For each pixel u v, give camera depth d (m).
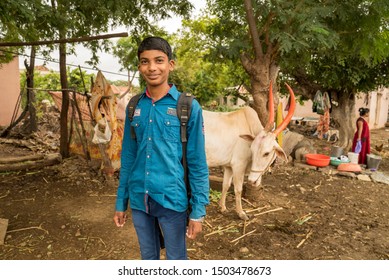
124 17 4.82
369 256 2.96
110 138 4.73
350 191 4.82
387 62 6.77
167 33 5.83
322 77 7.37
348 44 4.84
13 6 2.95
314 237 3.30
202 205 1.66
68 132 6.12
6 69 10.58
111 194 4.43
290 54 4.66
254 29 4.34
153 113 1.64
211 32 5.66
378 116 14.46
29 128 8.55
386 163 6.93
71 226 3.42
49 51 5.35
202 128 1.65
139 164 1.71
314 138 10.63
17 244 3.02
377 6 3.89
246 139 3.43
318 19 4.07
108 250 2.94
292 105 3.34
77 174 5.18
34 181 4.87
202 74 12.82
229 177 3.81
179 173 1.66
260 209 4.00
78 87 12.69
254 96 4.74
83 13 4.18
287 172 5.71
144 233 1.80
